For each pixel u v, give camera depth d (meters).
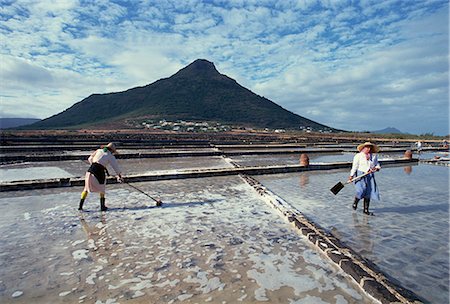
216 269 3.65
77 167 12.79
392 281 3.45
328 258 3.99
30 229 5.01
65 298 3.00
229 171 10.96
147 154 16.83
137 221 5.46
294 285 3.29
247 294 3.10
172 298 3.01
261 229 5.12
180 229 5.07
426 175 12.06
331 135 58.50
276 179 10.58
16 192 7.84
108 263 3.79
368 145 6.18
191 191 8.15
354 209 6.55
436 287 3.34
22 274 3.49
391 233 5.03
